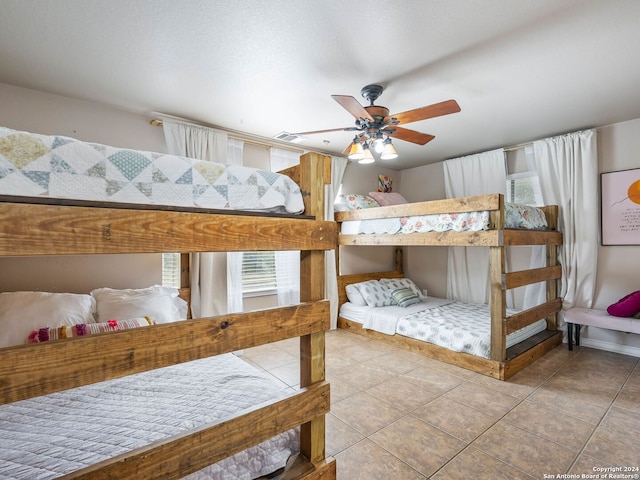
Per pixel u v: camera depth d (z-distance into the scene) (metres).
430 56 2.10
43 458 1.03
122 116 2.93
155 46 1.99
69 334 1.86
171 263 3.15
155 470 0.91
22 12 1.67
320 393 1.33
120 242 0.86
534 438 1.89
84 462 1.00
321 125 3.36
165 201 0.98
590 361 3.07
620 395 2.40
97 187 0.87
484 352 2.83
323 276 1.38
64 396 1.50
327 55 2.09
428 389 2.52
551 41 1.94
